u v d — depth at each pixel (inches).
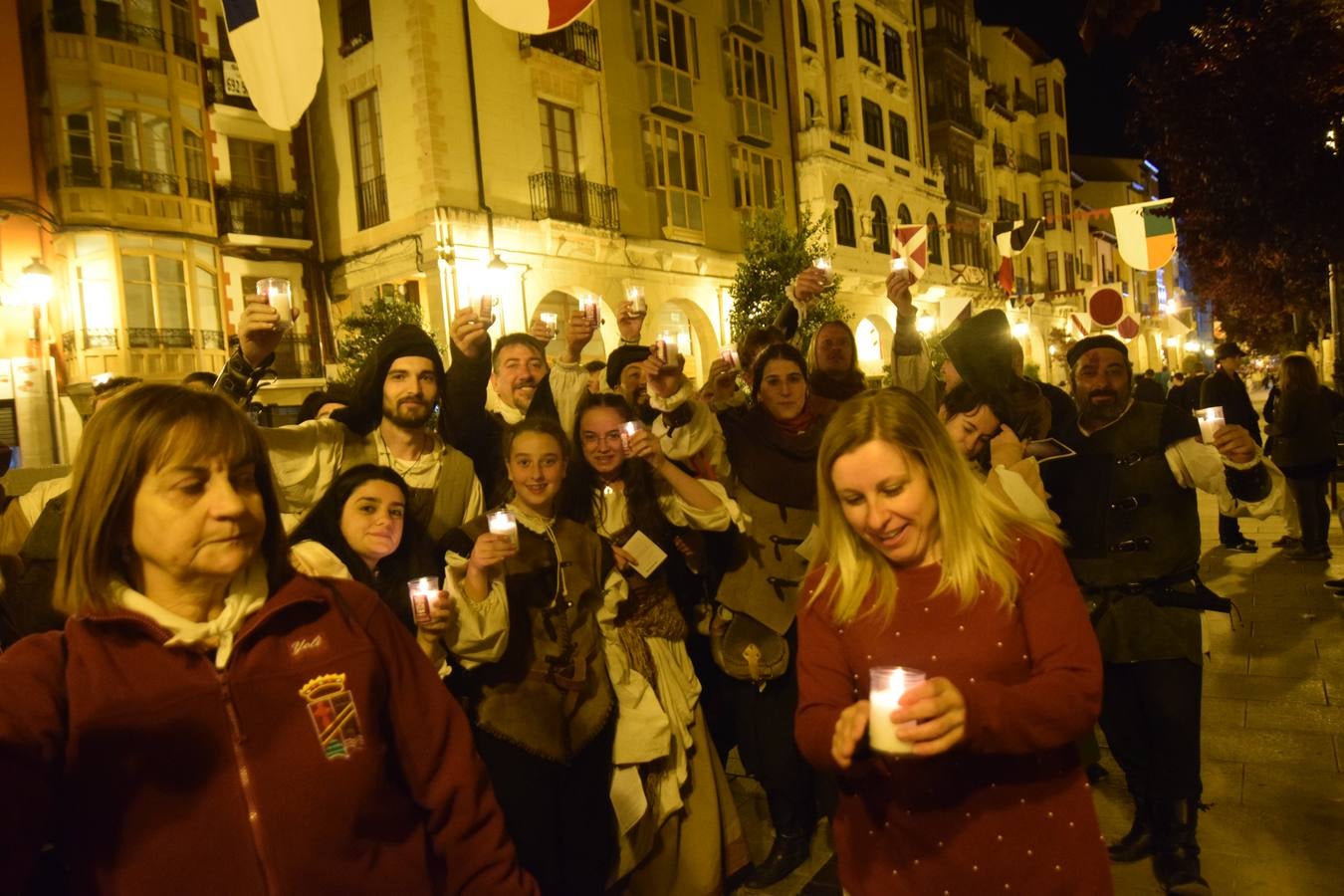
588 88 740.0
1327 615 249.9
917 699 61.7
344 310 727.7
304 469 113.0
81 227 621.0
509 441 123.2
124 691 57.0
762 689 142.0
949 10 1358.3
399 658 69.3
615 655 125.6
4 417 595.5
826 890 137.2
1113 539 132.0
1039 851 72.5
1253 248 404.5
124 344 628.7
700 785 132.4
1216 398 382.3
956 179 1349.7
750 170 920.9
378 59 663.8
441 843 69.2
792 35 993.5
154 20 658.8
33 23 617.6
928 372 176.2
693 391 145.0
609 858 121.7
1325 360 761.6
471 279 647.8
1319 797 150.9
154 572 61.5
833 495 79.7
